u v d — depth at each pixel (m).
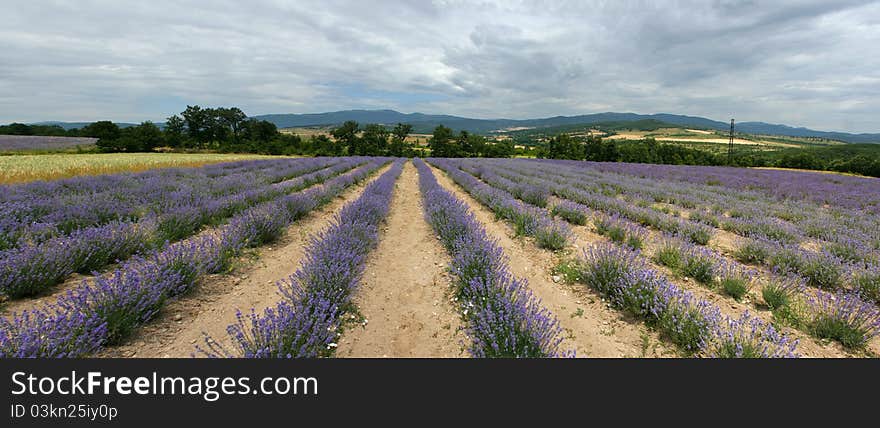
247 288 4.50
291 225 7.84
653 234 7.70
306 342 2.96
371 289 4.68
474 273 4.43
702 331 3.22
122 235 5.05
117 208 7.09
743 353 3.00
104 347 3.03
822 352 3.33
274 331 2.87
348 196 12.75
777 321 3.85
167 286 3.68
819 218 9.32
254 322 2.88
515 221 7.99
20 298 3.70
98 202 7.24
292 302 3.61
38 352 2.53
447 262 5.72
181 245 4.45
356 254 5.15
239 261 5.30
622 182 17.36
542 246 6.55
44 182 11.32
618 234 7.01
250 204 9.16
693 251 5.41
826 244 6.60
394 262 5.79
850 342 3.40
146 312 3.46
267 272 5.08
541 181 16.41
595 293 4.55
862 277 4.69
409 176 23.44
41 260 3.95
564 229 6.85
